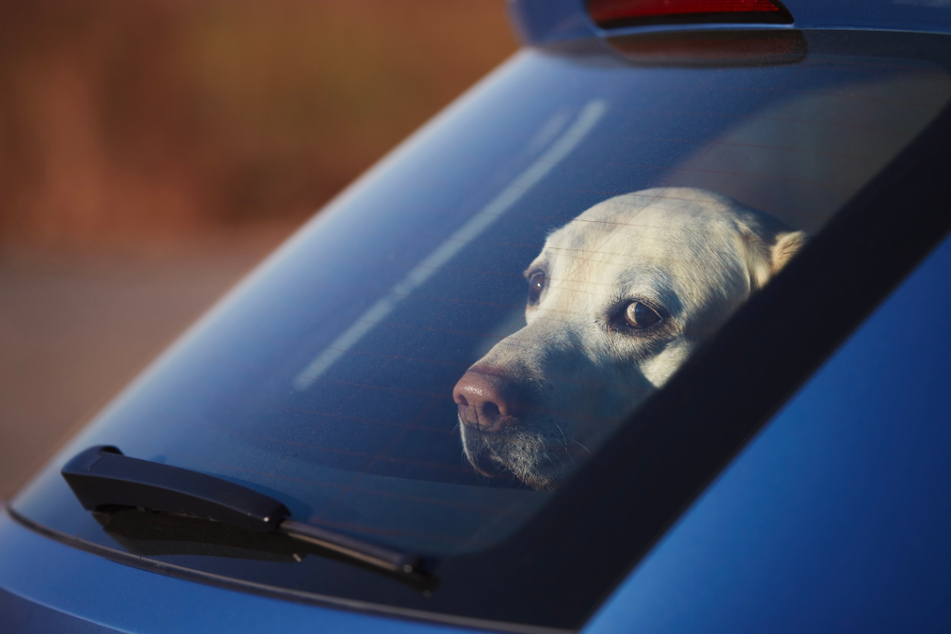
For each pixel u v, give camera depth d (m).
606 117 1.67
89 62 12.77
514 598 1.04
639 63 1.75
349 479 1.27
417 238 1.66
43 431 5.63
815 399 1.06
